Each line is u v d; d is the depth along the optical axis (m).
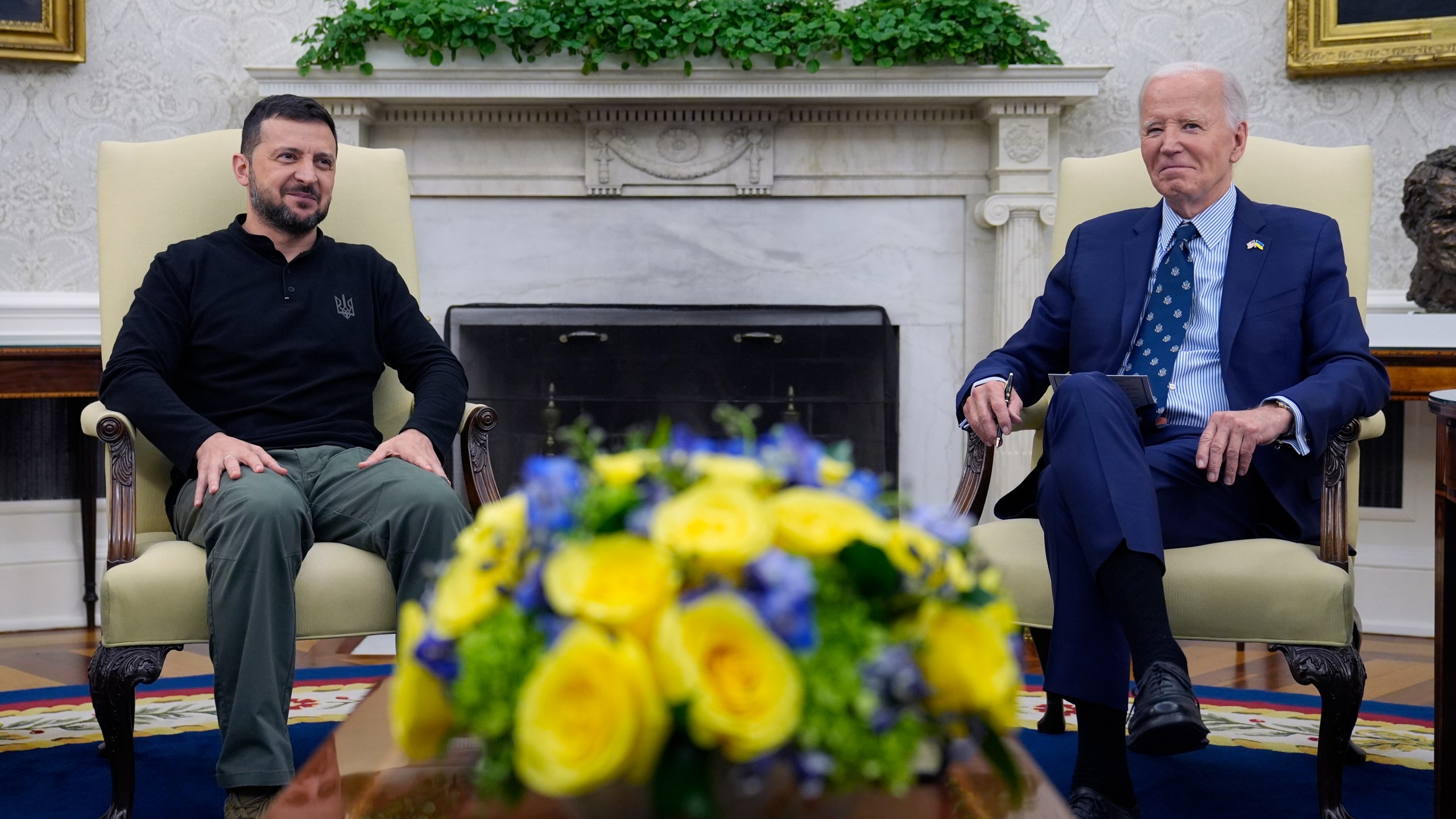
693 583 0.60
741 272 3.33
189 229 1.99
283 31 3.22
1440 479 1.44
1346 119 3.15
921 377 3.35
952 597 0.66
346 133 3.17
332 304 1.88
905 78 3.13
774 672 0.56
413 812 0.72
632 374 3.30
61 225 3.11
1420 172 2.61
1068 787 1.72
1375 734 2.06
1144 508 1.38
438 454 1.80
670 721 0.57
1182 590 1.49
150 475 1.83
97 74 3.13
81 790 1.74
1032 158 3.21
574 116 3.26
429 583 1.56
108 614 1.49
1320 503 1.66
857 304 3.34
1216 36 3.24
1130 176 2.05
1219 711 2.21
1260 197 1.96
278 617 1.47
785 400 3.31
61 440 3.05
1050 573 1.47
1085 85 3.13
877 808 0.70
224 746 1.43
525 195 3.30
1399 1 3.02
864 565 0.62
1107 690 1.38
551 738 0.56
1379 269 3.12
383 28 3.04
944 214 3.33
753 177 3.27
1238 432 1.49
